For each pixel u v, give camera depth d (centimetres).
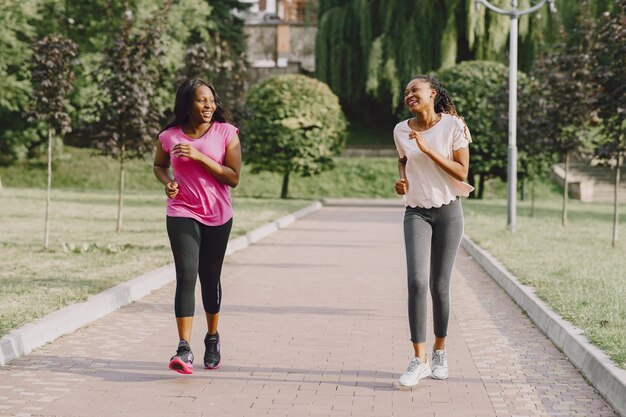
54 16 3475
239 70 3136
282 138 3488
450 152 595
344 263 1380
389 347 721
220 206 611
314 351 702
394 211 2938
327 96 3559
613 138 1611
